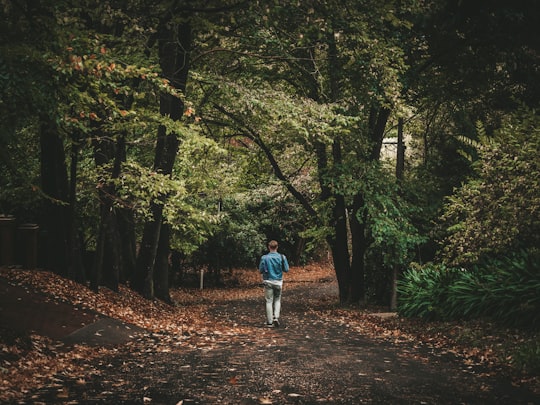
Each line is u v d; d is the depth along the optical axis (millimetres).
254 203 35219
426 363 9352
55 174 15453
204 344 11250
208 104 21703
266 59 19188
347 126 21000
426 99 22359
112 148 18422
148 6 15383
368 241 24547
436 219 22641
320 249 47656
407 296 17875
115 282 17281
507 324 12383
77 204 20000
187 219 21156
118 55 13984
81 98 10852
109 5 14320
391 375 8344
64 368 8484
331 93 20906
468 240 13953
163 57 17672
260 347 10977
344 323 16672
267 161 26188
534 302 12086
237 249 34375
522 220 12922
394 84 18141
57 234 15625
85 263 22469
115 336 11414
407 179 23375
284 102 17297
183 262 34562
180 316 16922
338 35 17188
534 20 14375
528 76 20281
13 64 9312
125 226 20594
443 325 13914
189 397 7004
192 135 15336
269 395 7117
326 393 7254
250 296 30109
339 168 21594
